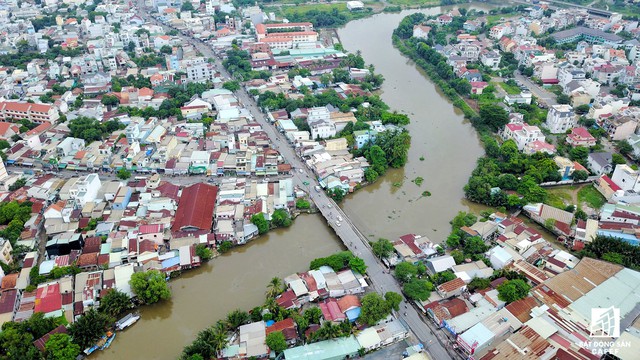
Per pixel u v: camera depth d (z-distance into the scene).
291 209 181.50
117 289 141.12
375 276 149.25
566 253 155.00
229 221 170.25
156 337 132.88
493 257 152.50
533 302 135.00
